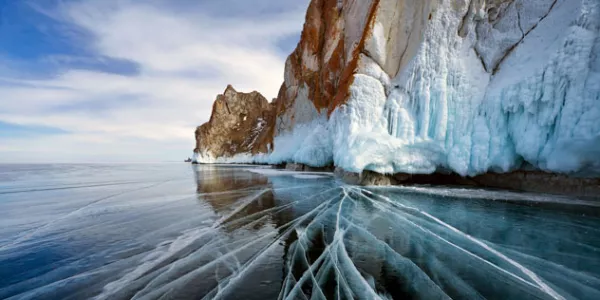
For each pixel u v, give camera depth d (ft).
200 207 28.09
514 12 33.68
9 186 51.03
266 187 43.65
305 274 11.89
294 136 89.15
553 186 29.27
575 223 18.97
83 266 13.38
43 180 64.23
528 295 9.77
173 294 10.35
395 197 30.14
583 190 26.81
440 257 13.47
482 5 35.68
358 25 61.00
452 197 29.68
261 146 147.54
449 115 35.53
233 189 42.24
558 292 9.92
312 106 82.64
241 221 21.74
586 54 24.84
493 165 32.37
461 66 35.83
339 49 69.46
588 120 23.59
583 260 12.75
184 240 17.12
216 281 11.39
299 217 22.49
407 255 13.80
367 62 45.14
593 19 25.39
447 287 10.48
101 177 73.26
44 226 21.34
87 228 20.53
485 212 22.57
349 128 42.75
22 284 11.64
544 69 27.27
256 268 12.60
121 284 11.34
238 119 210.79
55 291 10.94
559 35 28.17
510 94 29.86
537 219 20.13
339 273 11.91
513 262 12.67
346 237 16.90
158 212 25.93
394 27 45.03
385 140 37.96
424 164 37.24
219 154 201.36
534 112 27.96
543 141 27.50
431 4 38.60
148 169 122.11
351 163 39.22
